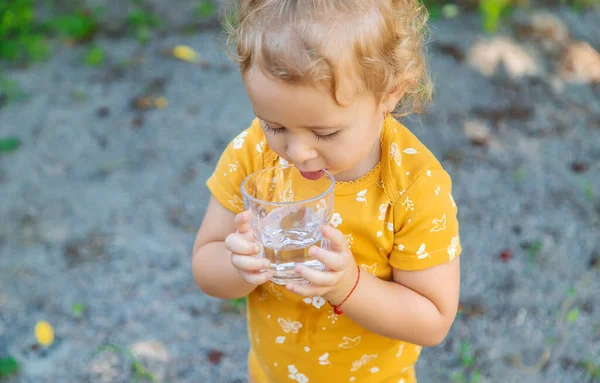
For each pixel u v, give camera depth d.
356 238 1.72
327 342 1.83
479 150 4.12
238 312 3.12
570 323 2.98
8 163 4.07
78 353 2.90
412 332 1.71
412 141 1.73
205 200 3.79
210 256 1.85
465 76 4.80
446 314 1.74
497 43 5.18
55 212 3.70
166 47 5.30
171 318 3.08
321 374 1.87
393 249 1.72
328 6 1.43
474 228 3.53
